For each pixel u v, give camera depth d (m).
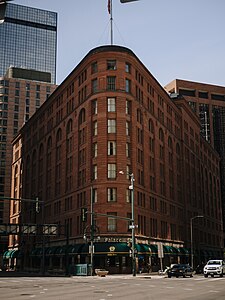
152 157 78.94
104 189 64.62
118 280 43.53
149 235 72.19
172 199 87.56
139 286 31.64
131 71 71.38
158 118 83.88
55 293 24.03
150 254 67.88
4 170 156.50
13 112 161.50
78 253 64.62
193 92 168.00
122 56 70.12
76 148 75.06
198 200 109.12
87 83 72.31
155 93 84.00
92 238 56.00
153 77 82.50
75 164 74.88
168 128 89.62
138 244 66.44
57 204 82.06
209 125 167.00
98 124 67.69
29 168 105.00
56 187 83.81
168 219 83.38
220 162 166.50
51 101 91.56
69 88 81.69
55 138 86.94
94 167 67.50
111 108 68.12
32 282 39.22
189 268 53.56
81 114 74.81
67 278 49.81
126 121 68.75
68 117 80.56
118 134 66.88
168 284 34.59
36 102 165.75
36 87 167.00
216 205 134.88
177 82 164.88
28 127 108.56
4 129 159.00
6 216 154.25
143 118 75.19
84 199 69.12
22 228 73.69
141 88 75.88
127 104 69.88
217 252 128.38
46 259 83.00
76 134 75.69
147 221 72.00
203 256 105.12
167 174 85.81
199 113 165.50
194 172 107.31
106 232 62.81
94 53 70.88
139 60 74.81
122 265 62.75
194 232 101.81
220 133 167.38
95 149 68.12
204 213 115.50
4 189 155.25
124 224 63.56
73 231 72.06
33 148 102.38
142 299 19.75
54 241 81.31
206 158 125.25
